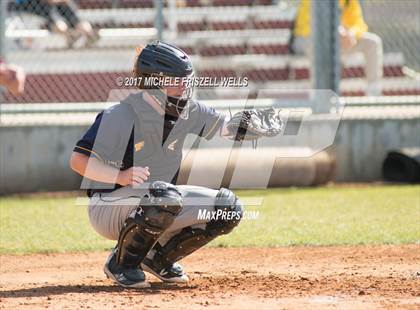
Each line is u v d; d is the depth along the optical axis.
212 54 44.22
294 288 15.55
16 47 38.84
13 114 33.59
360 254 20.23
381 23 43.28
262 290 15.34
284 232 23.70
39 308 13.59
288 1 49.38
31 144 32.81
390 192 31.77
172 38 42.19
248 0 48.06
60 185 33.22
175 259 15.98
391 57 44.81
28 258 20.55
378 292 15.03
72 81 38.44
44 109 32.97
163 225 14.71
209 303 13.92
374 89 40.41
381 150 35.81
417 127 36.22
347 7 38.88
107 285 16.27
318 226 24.56
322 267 18.55
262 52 45.12
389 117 35.84
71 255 21.00
